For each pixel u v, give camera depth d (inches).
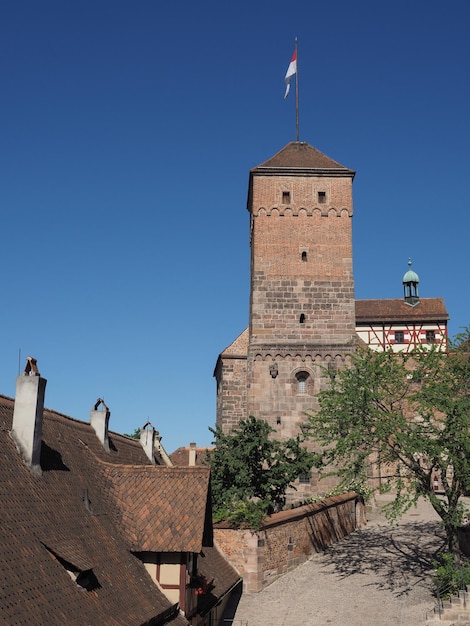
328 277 1724.9
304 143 1875.0
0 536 500.7
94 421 971.9
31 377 647.8
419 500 1957.4
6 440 625.6
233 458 1355.8
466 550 1293.1
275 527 1226.0
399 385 1235.2
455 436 1104.2
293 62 1941.4
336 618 1002.7
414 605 1039.6
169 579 703.7
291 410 1651.1
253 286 1721.2
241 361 1978.3
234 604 1075.9
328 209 1759.4
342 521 1547.7
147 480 784.3
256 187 1769.2
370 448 1206.9
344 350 1679.4
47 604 481.1
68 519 626.2
